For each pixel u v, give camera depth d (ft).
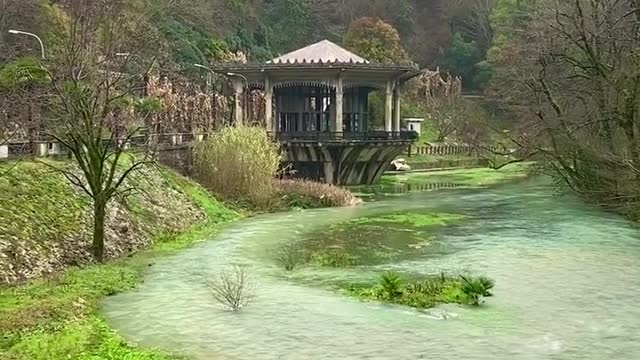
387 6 414.00
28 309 59.93
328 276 77.41
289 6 359.46
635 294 67.31
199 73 229.86
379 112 286.46
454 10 436.76
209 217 123.13
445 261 84.58
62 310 61.05
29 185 88.33
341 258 86.53
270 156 146.00
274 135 180.04
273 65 182.50
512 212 133.39
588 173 134.31
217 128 175.52
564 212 131.44
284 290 71.00
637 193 112.57
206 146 144.36
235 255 90.58
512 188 192.54
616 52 120.98
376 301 66.39
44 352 50.93
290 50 345.10
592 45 129.29
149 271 80.74
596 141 124.16
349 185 191.83
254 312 62.85
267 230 112.98
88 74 87.86
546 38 149.18
